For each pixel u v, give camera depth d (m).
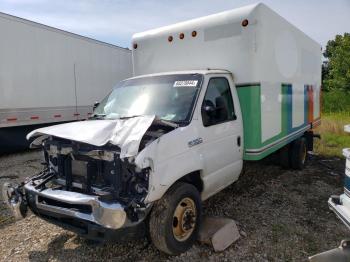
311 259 3.05
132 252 3.84
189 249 3.85
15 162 8.86
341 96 26.27
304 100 7.62
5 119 9.04
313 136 8.44
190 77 4.53
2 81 8.89
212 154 4.25
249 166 7.64
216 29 5.15
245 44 4.88
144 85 4.81
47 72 10.20
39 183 3.79
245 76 4.93
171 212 3.53
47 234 4.36
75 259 3.73
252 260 3.66
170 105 4.27
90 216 3.25
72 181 3.67
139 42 6.10
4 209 5.29
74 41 11.12
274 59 5.57
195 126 4.00
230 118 4.73
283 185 6.37
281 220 4.70
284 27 6.01
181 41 5.55
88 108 11.87
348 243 3.10
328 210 5.10
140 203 3.25
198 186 4.23
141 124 3.42
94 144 3.20
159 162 3.37
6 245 4.10
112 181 3.36
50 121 10.39
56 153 3.76
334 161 8.68
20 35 9.30
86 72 11.68
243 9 4.95
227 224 4.06
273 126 5.68
